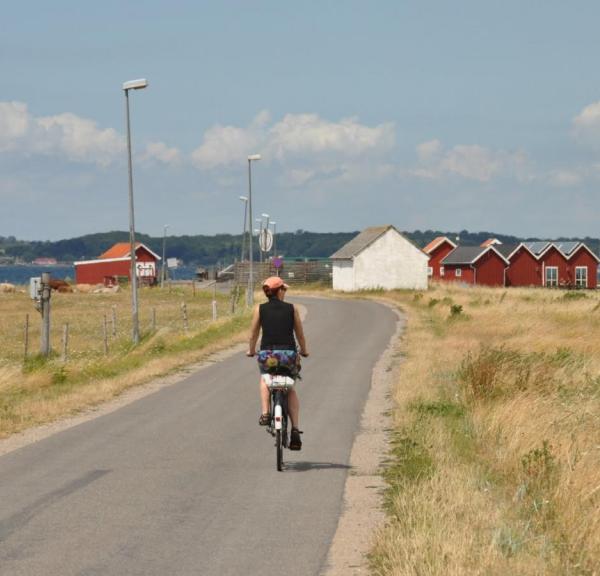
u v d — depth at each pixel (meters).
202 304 110.06
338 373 36.75
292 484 16.59
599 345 42.06
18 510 14.60
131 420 24.73
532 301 78.88
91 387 31.38
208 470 17.92
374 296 121.75
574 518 13.41
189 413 26.08
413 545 11.73
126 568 11.62
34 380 32.41
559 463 16.58
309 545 12.68
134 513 14.44
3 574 11.34
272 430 18.55
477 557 11.32
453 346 45.53
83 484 16.58
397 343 51.28
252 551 12.38
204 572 11.48
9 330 71.94
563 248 160.25
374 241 139.75
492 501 14.52
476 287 136.75
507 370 28.09
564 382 27.98
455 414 24.08
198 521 13.97
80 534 13.20
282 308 17.73
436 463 17.64
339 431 22.89
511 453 18.06
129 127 52.41
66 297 130.62
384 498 15.38
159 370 36.91
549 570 11.16
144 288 158.62
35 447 20.50
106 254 181.88
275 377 17.61
